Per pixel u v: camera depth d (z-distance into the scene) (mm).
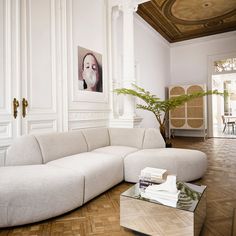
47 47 3125
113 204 2176
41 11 3045
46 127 3088
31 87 2885
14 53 2684
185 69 8156
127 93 3943
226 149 5172
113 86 4500
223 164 3684
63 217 1909
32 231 1686
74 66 3578
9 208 1683
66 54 3408
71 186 1970
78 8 3709
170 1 5191
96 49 4117
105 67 4352
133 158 2766
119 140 3586
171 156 2732
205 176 3020
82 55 3760
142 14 5805
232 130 9008
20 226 1761
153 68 6973
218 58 7508
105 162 2479
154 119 6793
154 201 1517
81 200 2070
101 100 4199
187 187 1804
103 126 4250
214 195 2338
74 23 3615
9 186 1710
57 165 2299
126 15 4293
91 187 2201
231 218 1838
